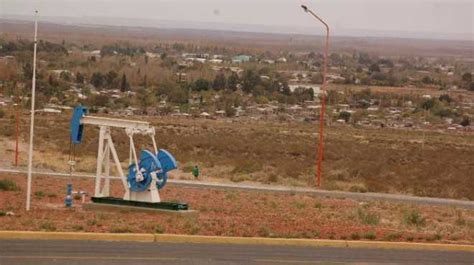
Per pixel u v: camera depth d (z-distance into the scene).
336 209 38.31
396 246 26.36
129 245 24.06
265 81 176.38
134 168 32.16
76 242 24.12
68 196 32.81
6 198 34.75
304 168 68.25
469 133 130.75
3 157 62.56
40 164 59.56
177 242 25.02
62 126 91.94
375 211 38.62
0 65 153.25
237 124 117.75
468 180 65.81
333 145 93.19
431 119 147.50
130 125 32.56
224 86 167.38
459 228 33.41
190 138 89.50
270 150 83.44
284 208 37.28
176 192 43.06
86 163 62.19
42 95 127.81
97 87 156.25
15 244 23.38
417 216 34.34
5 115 100.88
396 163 78.88
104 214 30.33
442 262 24.03
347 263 23.06
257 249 24.55
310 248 25.30
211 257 22.83
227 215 32.84
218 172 62.47
